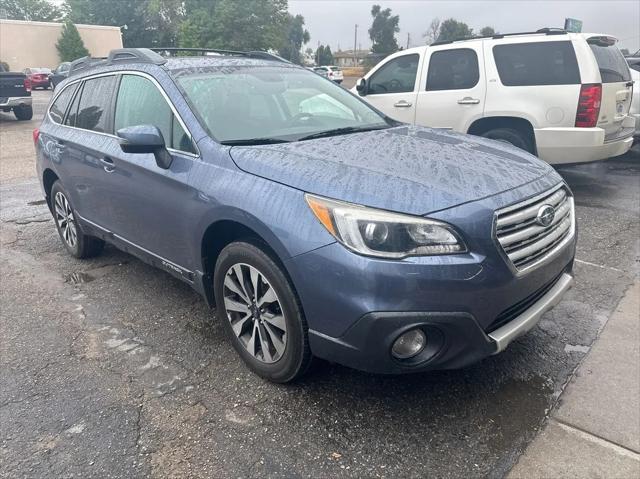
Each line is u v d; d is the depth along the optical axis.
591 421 2.61
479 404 2.74
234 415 2.71
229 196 2.78
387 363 2.39
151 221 3.49
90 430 2.63
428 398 2.79
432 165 2.76
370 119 3.99
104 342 3.46
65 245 5.07
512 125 6.58
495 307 2.42
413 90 7.31
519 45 6.41
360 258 2.30
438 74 7.07
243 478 2.31
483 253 2.36
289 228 2.50
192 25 48.53
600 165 8.90
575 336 3.37
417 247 2.30
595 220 5.71
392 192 2.42
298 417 2.68
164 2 57.03
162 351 3.33
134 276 4.54
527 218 2.56
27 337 3.55
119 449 2.50
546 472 2.31
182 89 3.39
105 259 4.96
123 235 3.94
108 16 58.78
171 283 4.37
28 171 9.20
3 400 2.88
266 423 2.64
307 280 2.45
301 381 2.93
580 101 6.05
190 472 2.35
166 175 3.21
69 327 3.67
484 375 2.98
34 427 2.66
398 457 2.40
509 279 2.43
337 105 4.00
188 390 2.92
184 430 2.61
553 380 2.93
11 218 6.36
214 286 3.13
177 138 3.28
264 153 2.90
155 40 60.59
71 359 3.27
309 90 4.01
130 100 3.78
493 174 2.71
